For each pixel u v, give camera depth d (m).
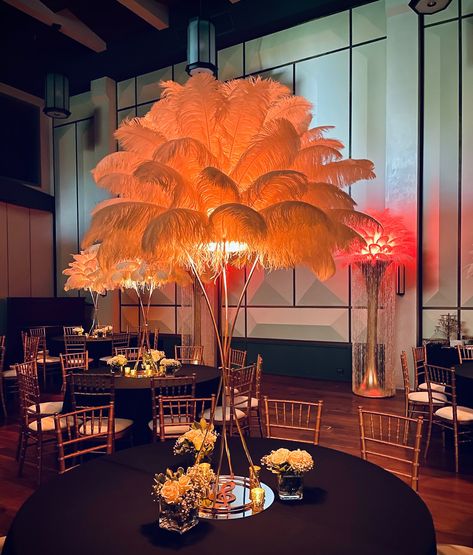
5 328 9.94
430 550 1.46
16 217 10.43
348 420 5.32
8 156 10.34
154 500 1.70
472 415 3.97
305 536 1.53
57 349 8.50
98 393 3.74
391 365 6.58
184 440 1.94
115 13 8.82
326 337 7.84
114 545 1.48
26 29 8.96
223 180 1.75
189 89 1.92
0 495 3.54
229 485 1.95
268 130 1.87
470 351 5.95
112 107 10.23
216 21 8.45
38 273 10.87
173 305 9.57
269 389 7.04
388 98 7.09
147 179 1.73
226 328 2.06
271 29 8.30
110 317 10.09
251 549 1.46
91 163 10.65
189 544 1.49
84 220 10.80
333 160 2.30
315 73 8.00
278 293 8.26
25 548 1.47
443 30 6.88
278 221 1.77
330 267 2.09
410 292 6.84
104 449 4.23
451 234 6.81
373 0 7.41
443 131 6.89
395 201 7.02
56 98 9.05
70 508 1.74
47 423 3.88
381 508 1.72
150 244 1.65
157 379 3.55
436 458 4.15
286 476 1.78
